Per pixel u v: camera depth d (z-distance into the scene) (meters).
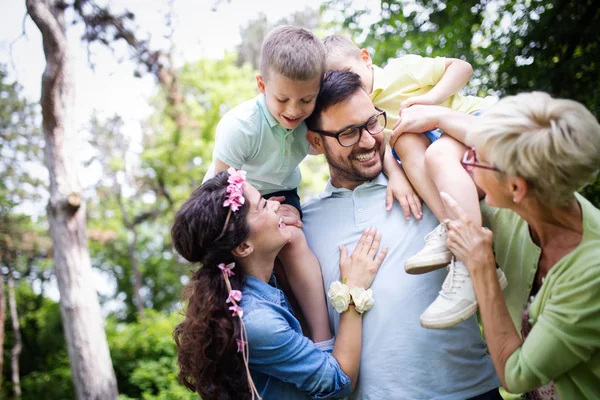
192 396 12.20
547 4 5.61
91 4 7.13
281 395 2.09
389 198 2.32
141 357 13.50
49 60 7.46
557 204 1.55
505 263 1.96
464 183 1.98
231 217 2.01
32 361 17.30
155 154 18.53
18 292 18.84
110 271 24.80
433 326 1.83
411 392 2.11
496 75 6.11
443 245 1.94
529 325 1.73
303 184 16.23
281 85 2.19
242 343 1.95
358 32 8.02
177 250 2.10
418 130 2.20
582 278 1.49
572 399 1.61
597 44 5.09
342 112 2.19
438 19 7.17
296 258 2.33
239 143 2.40
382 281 2.21
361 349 2.19
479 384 2.14
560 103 1.52
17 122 15.70
